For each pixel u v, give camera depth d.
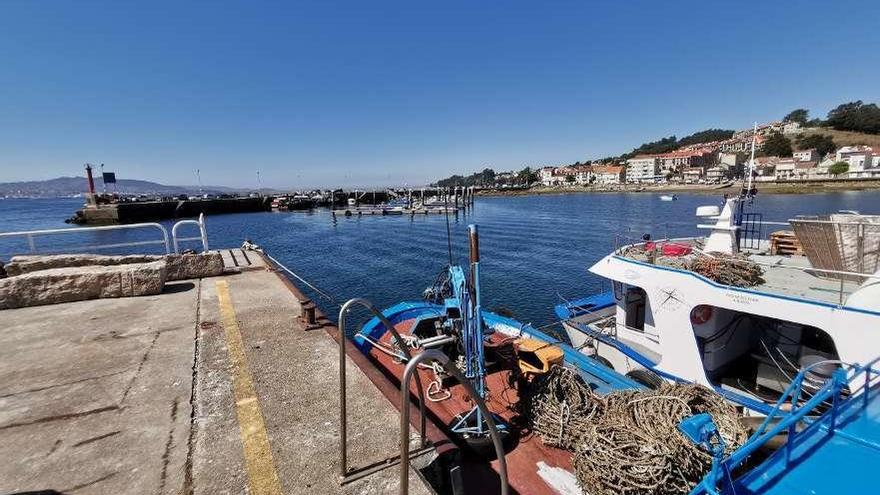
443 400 5.53
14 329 4.84
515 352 6.17
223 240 42.50
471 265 4.42
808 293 6.11
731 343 7.16
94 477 2.51
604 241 36.91
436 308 8.48
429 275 25.91
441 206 78.00
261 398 3.38
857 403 4.02
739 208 9.02
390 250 35.44
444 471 2.78
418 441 2.88
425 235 44.66
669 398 4.43
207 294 6.29
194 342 4.49
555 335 11.59
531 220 56.16
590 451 4.04
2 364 3.97
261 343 4.45
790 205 58.00
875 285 5.13
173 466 2.61
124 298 6.05
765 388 6.61
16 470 2.56
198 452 2.74
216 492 2.40
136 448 2.78
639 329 8.41
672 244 8.81
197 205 75.38
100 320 5.15
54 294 5.79
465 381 1.98
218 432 2.95
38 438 2.87
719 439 3.60
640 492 3.68
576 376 5.29
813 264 7.04
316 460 2.67
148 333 4.73
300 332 4.76
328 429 2.99
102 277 6.00
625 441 4.02
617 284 8.59
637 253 8.70
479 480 4.35
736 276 6.56
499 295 21.06
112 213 61.94
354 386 3.57
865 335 5.11
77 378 3.70
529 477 4.38
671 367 7.11
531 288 22.14
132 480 2.49
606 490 3.80
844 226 6.40
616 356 8.30
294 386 3.57
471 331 4.64
